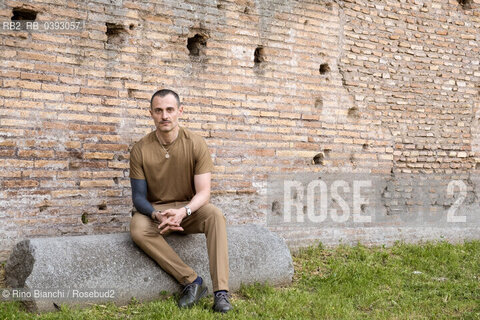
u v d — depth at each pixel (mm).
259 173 6277
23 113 4910
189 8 5828
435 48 7672
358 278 5246
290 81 6500
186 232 4680
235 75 6117
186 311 4016
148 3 5582
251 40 6223
